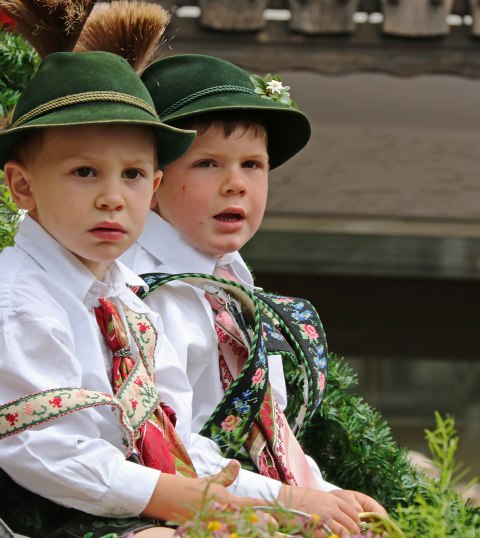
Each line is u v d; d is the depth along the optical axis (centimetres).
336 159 1584
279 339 619
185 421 536
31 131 493
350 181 1591
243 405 566
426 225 1598
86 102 485
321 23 1308
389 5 1317
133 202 496
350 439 691
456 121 1575
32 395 466
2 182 690
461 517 436
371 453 689
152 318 540
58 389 470
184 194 596
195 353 580
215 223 598
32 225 506
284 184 1597
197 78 599
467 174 1583
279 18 1413
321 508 508
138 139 495
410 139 1578
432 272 1620
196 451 531
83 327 496
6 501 493
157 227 610
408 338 1694
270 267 1620
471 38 1335
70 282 502
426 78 1554
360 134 1578
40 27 542
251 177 603
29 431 464
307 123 626
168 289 583
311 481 590
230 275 630
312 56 1317
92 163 486
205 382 588
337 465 700
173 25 1297
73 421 478
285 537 449
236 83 603
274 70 1316
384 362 1695
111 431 494
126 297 530
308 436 707
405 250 1614
